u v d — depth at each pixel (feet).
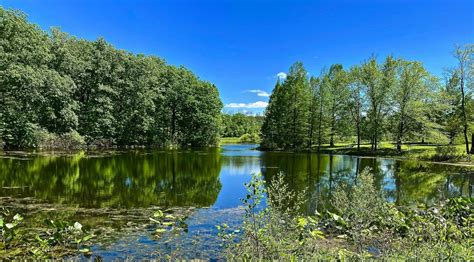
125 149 114.93
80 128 109.70
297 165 72.64
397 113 107.24
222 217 27.17
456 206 23.18
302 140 136.77
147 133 136.46
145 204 32.24
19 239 20.13
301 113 136.26
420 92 104.99
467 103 93.91
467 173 61.11
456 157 83.66
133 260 17.51
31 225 23.68
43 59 95.20
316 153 116.78
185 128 156.15
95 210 29.17
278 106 147.54
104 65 116.37
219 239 21.06
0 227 19.34
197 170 61.62
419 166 72.43
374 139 112.47
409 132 105.09
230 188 42.37
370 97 114.83
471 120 93.15
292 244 14.21
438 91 106.32
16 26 89.92
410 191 41.86
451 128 97.19
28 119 91.35
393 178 54.08
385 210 20.42
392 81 110.42
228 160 82.89
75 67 109.09
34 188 38.93
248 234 14.21
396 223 19.74
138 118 127.85
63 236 19.31
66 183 43.34
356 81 119.75
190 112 154.30
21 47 90.99
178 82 150.92
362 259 12.86
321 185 45.27
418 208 28.12
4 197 33.73
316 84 136.56
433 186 45.98
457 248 13.56
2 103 88.94
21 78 85.35
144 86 128.06
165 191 39.91
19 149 90.53
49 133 97.50
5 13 87.61
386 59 115.03
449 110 110.42
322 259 13.28
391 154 102.37
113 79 120.88
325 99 131.23
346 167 69.67
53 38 110.73
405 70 107.04
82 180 46.47
